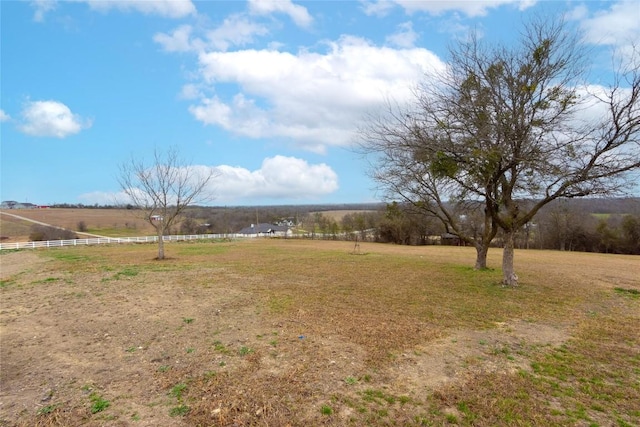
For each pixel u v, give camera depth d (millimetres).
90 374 5008
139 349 5973
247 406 4105
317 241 53031
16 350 5973
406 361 5508
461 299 10078
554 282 13727
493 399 4348
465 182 11852
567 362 5594
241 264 19031
